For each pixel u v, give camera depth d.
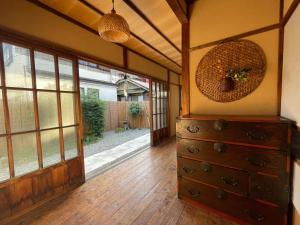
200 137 1.60
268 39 1.56
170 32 2.65
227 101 1.82
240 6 1.70
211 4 1.88
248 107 1.70
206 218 1.55
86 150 4.10
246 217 1.40
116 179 2.41
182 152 1.76
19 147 1.66
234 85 1.76
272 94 1.56
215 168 1.53
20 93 1.67
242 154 1.36
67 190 2.09
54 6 1.88
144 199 1.89
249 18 1.65
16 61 1.63
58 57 1.99
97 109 5.73
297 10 1.13
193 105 2.08
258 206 1.33
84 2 1.83
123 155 3.59
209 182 1.59
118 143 4.86
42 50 1.80
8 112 1.56
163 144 4.49
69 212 1.69
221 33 1.82
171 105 5.39
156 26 2.45
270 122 1.22
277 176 1.22
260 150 1.28
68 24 2.08
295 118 1.14
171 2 1.62
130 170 2.73
